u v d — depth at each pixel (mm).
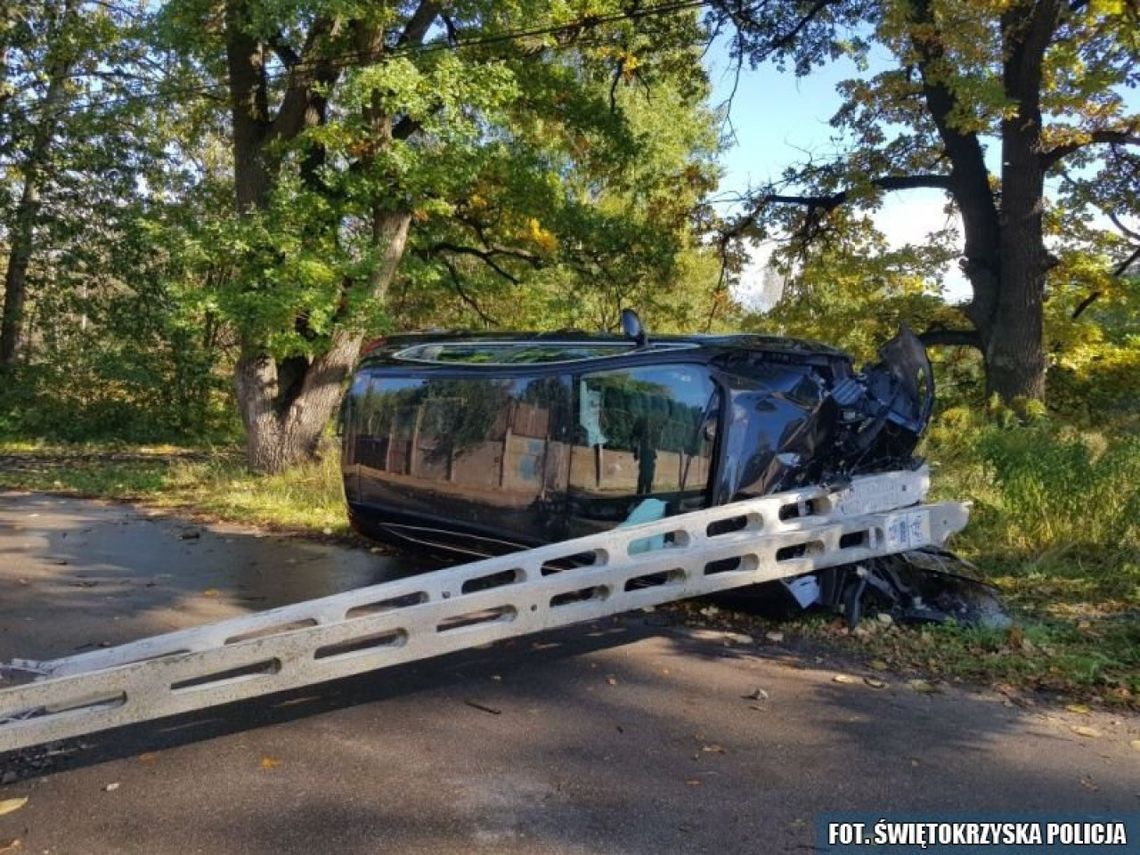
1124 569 6895
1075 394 20719
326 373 13992
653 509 5723
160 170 22375
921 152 19703
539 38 14961
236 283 13039
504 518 6297
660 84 19438
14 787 3689
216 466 14484
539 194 16219
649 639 5582
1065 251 20297
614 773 3793
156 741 4121
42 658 5371
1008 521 7836
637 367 5938
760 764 3879
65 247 22250
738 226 20969
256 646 3879
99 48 19406
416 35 14148
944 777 3764
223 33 13391
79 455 19172
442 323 21922
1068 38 16781
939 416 14109
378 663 4145
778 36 18312
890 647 5406
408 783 3707
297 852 3195
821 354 6227
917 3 15469
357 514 7555
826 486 5512
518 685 4820
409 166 12875
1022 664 5082
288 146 13133
